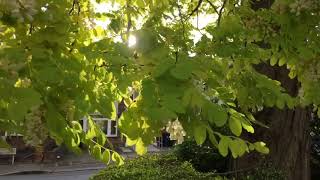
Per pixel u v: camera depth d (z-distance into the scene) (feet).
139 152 9.41
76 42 8.29
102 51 7.97
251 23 10.87
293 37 10.70
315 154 38.34
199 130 7.00
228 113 7.80
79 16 9.54
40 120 6.58
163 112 6.01
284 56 12.13
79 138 8.98
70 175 66.23
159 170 25.17
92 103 8.14
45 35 7.15
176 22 11.76
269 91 9.62
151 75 6.73
